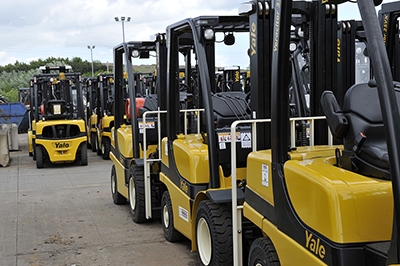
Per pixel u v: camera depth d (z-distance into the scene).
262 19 4.23
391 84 2.20
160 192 7.22
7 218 8.00
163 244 6.29
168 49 5.82
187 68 8.00
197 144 5.44
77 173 13.12
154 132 7.65
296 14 4.81
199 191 5.09
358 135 2.96
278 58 3.35
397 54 5.43
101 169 13.79
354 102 3.05
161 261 5.64
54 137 14.27
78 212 8.31
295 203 3.12
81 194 9.95
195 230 5.11
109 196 9.68
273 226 3.45
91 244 6.41
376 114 2.98
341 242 2.65
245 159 4.91
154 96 8.56
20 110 27.56
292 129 4.19
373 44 2.23
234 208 4.11
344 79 6.72
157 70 6.88
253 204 3.85
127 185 7.81
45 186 11.10
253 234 4.33
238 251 4.20
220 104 5.38
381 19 5.28
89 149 19.77
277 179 3.36
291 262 3.16
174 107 5.88
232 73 11.68
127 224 7.39
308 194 2.94
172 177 5.88
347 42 6.70
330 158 3.40
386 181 2.78
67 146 14.29
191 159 5.15
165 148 6.18
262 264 3.59
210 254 4.74
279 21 3.35
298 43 6.14
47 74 15.69
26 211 8.49
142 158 7.51
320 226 2.81
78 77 15.42
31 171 13.80
